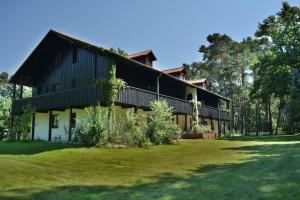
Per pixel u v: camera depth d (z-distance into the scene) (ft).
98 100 69.92
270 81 118.93
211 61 225.35
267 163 37.99
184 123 123.95
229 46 218.79
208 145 71.92
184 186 25.86
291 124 143.43
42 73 99.91
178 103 103.09
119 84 70.69
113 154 50.88
